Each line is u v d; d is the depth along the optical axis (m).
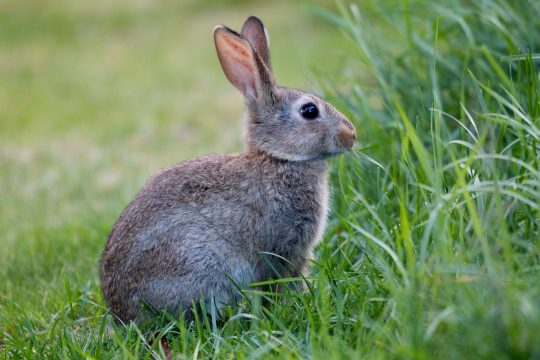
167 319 7.36
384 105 10.19
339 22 10.78
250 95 8.38
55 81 24.56
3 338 8.02
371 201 8.92
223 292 7.60
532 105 8.09
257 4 29.47
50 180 15.59
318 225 8.19
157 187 7.80
